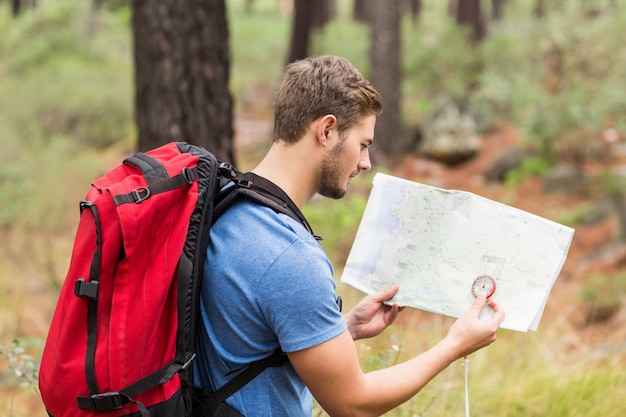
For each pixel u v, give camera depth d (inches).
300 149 66.5
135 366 60.5
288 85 66.8
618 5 430.9
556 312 259.3
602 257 314.7
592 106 419.5
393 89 507.5
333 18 1402.6
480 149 498.3
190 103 168.1
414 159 511.5
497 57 568.1
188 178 63.2
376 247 75.7
